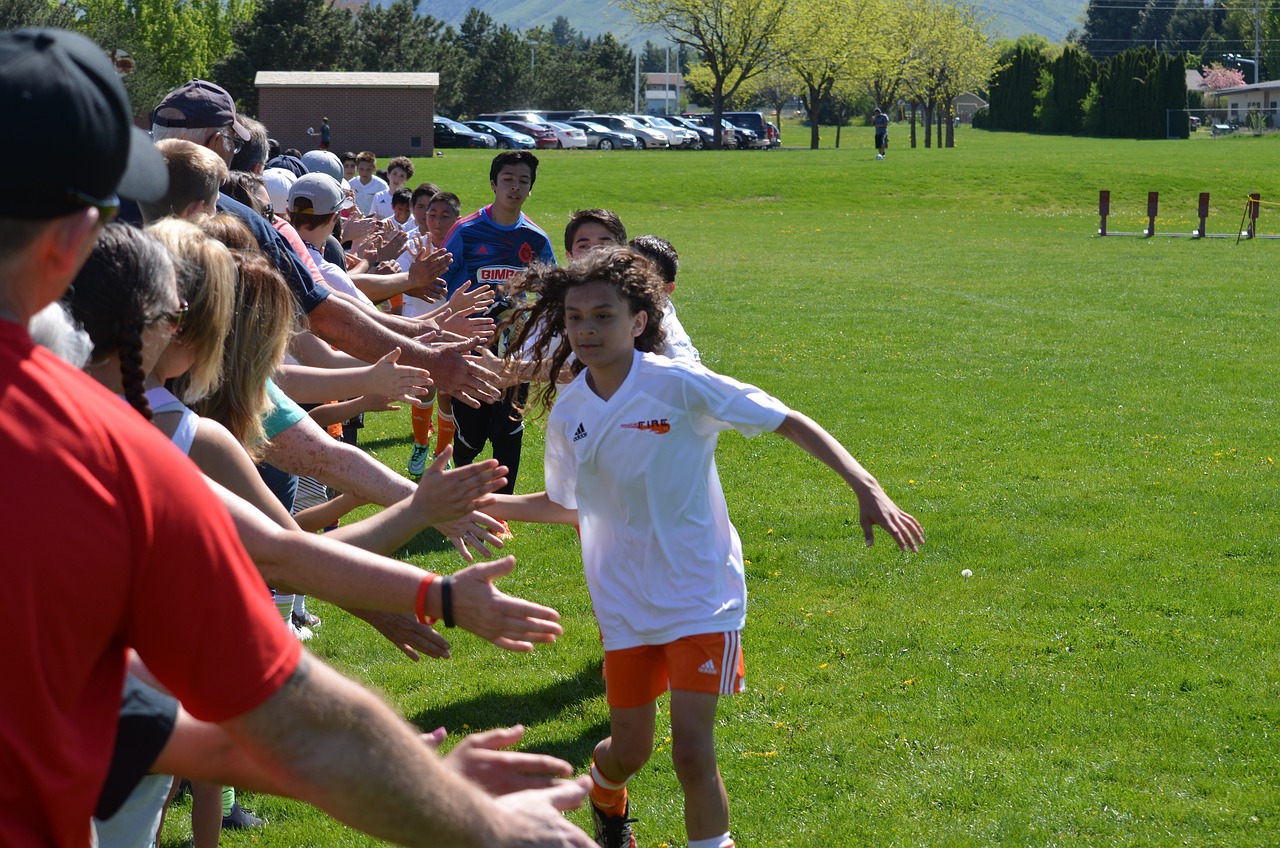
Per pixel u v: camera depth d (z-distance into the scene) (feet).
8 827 4.86
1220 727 17.17
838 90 272.10
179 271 9.28
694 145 245.45
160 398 9.48
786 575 23.79
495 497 11.24
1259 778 15.74
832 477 30.89
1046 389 41.75
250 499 9.69
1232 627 20.89
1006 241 99.86
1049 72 296.71
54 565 4.75
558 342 15.23
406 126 187.83
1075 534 26.13
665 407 12.44
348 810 5.58
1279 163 160.66
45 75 4.83
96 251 7.51
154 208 13.75
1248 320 56.85
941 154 186.91
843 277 74.90
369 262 28.04
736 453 33.14
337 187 22.62
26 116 4.76
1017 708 17.79
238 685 5.35
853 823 14.75
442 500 9.52
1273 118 300.61
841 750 16.58
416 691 18.79
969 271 78.23
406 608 8.11
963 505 28.27
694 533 12.60
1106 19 516.32
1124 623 21.09
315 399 12.71
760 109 440.45
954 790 15.44
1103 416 37.68
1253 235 100.48
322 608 22.48
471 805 5.81
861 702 18.13
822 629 20.94
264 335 10.93
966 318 57.93
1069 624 21.09
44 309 5.75
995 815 14.89
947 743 16.80
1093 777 15.80
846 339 52.03
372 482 11.44
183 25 233.35
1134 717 17.51
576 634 20.97
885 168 157.79
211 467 9.56
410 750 5.69
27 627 4.72
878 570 23.98
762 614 21.67
